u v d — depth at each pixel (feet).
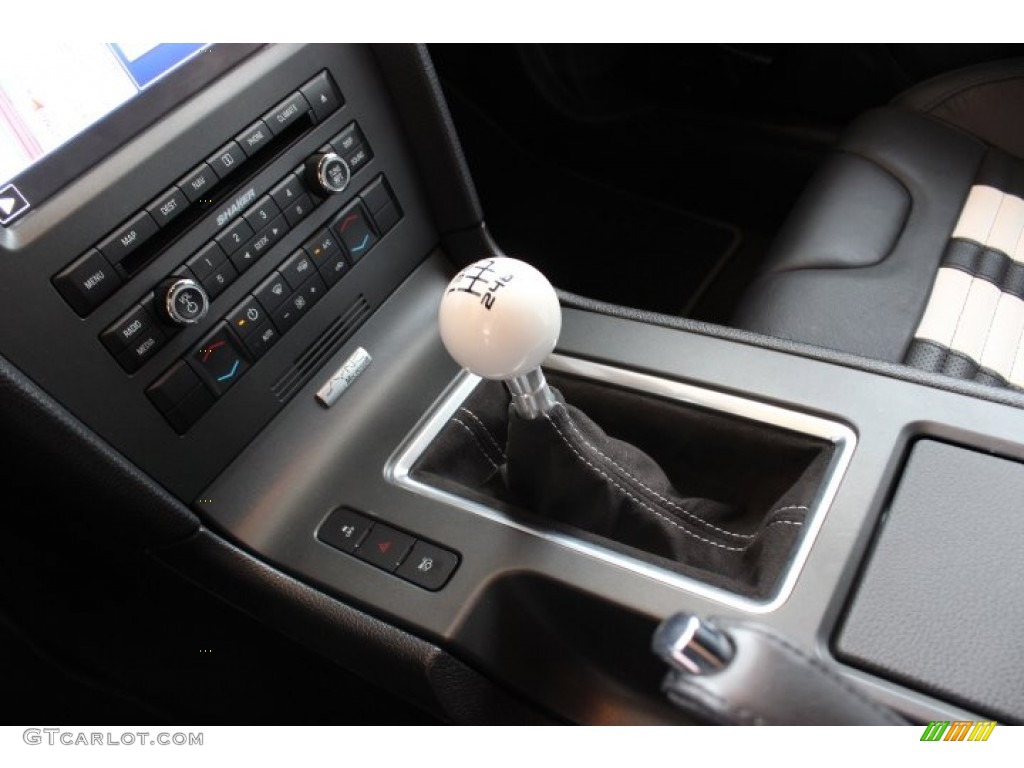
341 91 2.33
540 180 5.40
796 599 1.89
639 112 4.92
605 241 5.08
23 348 1.82
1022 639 1.77
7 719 3.06
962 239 3.18
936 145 3.51
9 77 1.77
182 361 2.08
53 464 1.90
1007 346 2.88
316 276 2.34
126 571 2.66
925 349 2.85
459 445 2.44
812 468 2.14
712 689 1.20
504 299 1.80
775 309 3.03
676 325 2.47
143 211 1.97
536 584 2.06
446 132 2.49
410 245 2.61
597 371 2.45
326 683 2.75
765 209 4.86
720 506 2.36
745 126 4.62
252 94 2.13
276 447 2.30
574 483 2.09
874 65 4.10
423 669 2.05
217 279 2.13
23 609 2.84
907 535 1.94
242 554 2.22
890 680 1.77
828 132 4.41
